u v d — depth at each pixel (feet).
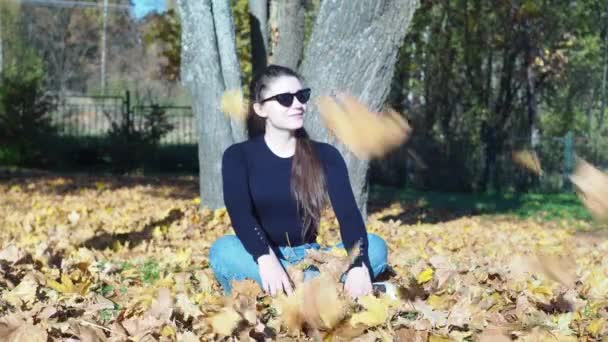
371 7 26.66
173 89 108.68
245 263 13.50
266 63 37.40
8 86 66.18
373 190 61.98
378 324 11.15
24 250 18.66
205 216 28.78
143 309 13.07
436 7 64.44
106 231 26.08
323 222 29.07
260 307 12.57
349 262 11.91
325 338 10.39
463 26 63.87
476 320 12.28
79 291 14.99
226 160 13.42
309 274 12.80
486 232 35.01
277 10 39.34
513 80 67.15
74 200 43.14
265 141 13.52
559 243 27.94
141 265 18.90
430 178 64.75
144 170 68.80
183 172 69.56
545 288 14.39
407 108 67.05
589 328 11.97
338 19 26.84
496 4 62.08
